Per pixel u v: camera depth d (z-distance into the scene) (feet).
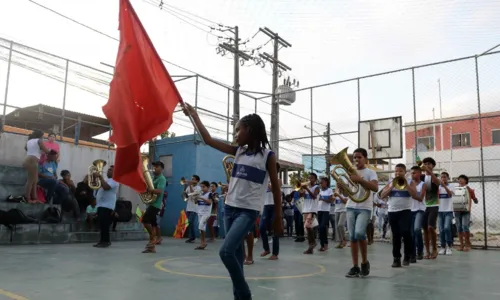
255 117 11.48
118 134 10.69
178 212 48.93
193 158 48.62
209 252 28.84
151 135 11.27
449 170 88.38
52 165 36.09
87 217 35.78
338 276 19.10
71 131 68.74
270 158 11.33
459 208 33.94
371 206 19.63
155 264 21.66
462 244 34.01
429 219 27.37
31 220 31.04
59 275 17.54
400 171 22.53
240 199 11.15
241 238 10.87
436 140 92.53
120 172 10.52
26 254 24.48
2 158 38.22
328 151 51.39
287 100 60.34
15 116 61.00
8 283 15.57
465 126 89.35
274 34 67.82
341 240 34.99
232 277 10.76
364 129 44.68
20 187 35.70
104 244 30.50
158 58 12.00
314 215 30.27
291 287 16.05
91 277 17.25
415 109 39.68
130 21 11.70
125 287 15.30
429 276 19.40
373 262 25.04
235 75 63.36
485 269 22.00
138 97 11.43
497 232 66.18
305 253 29.78
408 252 23.29
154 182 27.76
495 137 86.33
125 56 11.38
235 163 11.61
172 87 12.01
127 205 38.99
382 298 14.24
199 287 15.51
